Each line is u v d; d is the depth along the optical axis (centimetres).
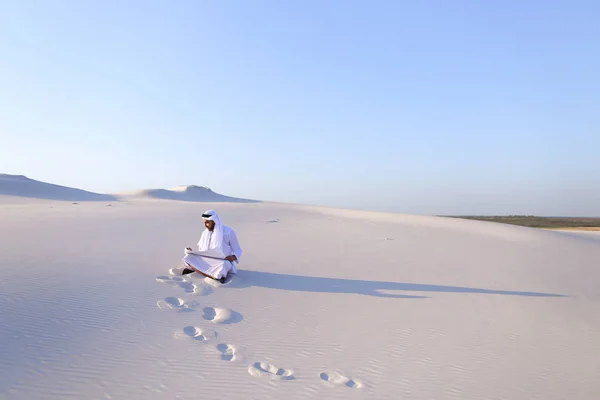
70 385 363
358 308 662
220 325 545
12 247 976
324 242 1457
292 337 522
